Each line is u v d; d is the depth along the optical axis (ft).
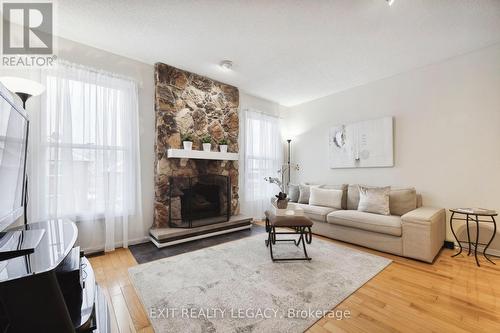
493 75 8.98
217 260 8.46
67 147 8.45
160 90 10.87
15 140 5.00
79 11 7.18
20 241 4.13
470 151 9.48
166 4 6.86
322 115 15.39
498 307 5.63
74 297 4.22
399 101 11.66
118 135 9.82
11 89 6.32
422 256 8.25
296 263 8.21
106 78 9.45
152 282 6.82
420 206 10.57
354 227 10.23
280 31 8.20
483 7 6.83
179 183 11.35
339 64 10.77
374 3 6.73
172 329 4.83
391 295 6.18
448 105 10.08
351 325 4.99
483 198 9.17
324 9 7.02
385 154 11.96
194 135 12.13
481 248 9.23
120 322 5.12
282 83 13.24
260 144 15.67
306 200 13.97
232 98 13.84
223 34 8.43
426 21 7.54
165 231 10.30
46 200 8.05
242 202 14.84
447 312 5.44
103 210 9.36
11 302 2.91
